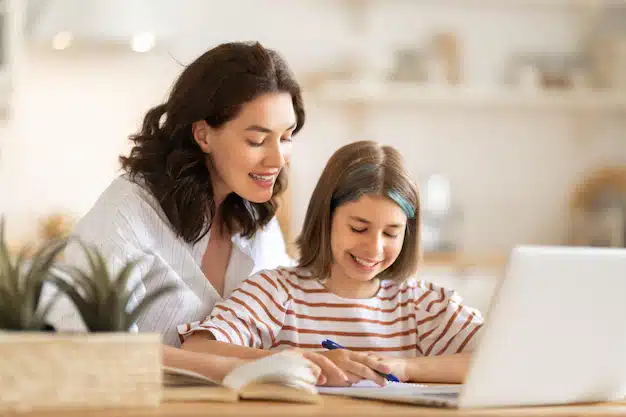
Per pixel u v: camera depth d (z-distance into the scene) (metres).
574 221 4.70
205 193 1.77
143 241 1.72
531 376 1.22
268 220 1.91
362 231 1.59
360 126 4.60
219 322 1.59
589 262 1.19
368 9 4.59
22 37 3.98
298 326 1.66
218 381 1.36
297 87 1.76
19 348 1.05
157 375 1.10
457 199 4.66
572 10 4.75
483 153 4.70
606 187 4.62
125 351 1.09
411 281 1.74
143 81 4.36
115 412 1.07
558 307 1.19
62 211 4.28
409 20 4.62
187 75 1.75
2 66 3.95
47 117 4.30
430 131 4.66
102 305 1.13
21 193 4.27
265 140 1.70
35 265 1.14
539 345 1.20
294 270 1.70
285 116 1.70
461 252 4.46
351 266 1.61
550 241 4.73
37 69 4.28
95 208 1.74
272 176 1.72
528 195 4.73
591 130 4.77
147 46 4.08
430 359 1.55
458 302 1.71
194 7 4.43
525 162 4.73
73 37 3.84
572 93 4.59
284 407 1.14
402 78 4.51
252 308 1.64
